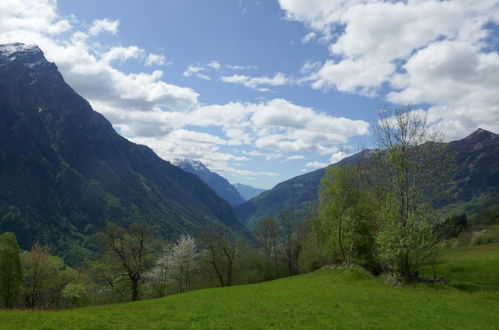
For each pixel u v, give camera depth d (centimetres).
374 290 3900
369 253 5988
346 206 6103
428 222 4219
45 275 7944
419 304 3112
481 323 2530
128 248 6731
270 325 2231
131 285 6969
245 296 3675
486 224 14400
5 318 2339
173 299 3900
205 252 8844
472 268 4969
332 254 6744
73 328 2050
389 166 4747
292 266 10331
